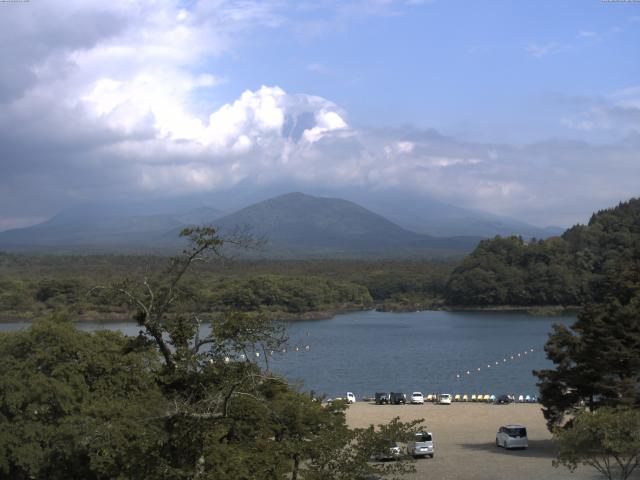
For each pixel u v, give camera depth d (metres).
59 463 36.38
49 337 41.69
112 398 38.84
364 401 97.75
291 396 31.55
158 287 24.50
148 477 22.50
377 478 31.25
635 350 53.16
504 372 124.88
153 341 23.97
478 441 62.28
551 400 56.16
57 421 37.44
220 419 23.33
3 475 36.97
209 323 29.70
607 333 53.62
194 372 23.64
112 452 27.95
